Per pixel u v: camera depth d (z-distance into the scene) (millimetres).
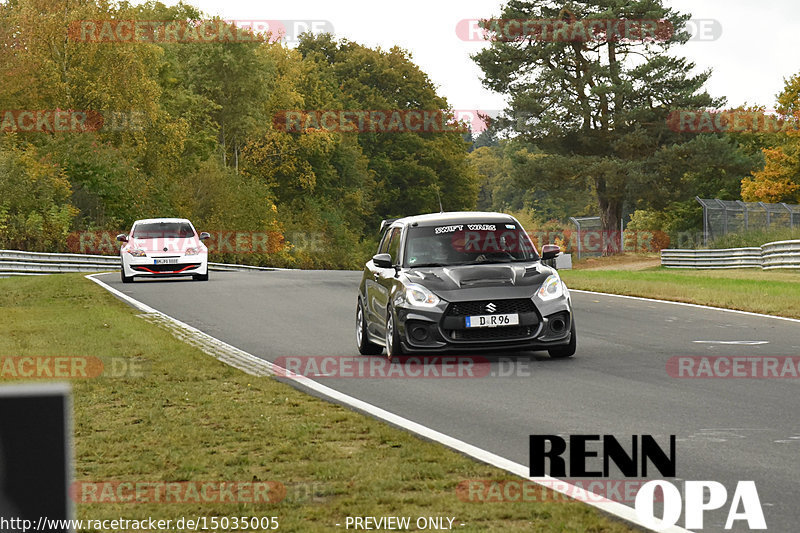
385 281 25656
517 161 134500
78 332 30906
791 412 17016
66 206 100938
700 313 36875
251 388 20297
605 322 34125
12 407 2627
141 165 144000
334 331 32406
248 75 181500
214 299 45125
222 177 151125
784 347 26562
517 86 134250
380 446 14086
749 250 83625
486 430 15672
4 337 30016
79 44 128500
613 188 127938
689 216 157125
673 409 17406
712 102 126438
